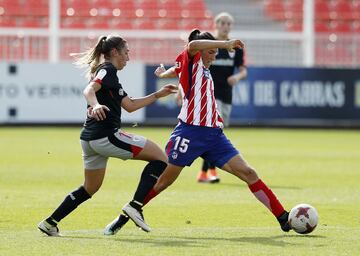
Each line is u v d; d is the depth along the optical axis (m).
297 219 30.67
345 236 30.86
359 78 101.50
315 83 101.00
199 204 40.75
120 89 29.94
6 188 46.34
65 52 105.88
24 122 98.94
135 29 112.19
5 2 112.38
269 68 100.00
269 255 26.78
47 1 113.00
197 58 31.06
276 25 113.88
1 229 32.62
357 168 59.47
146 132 91.25
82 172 54.78
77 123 99.38
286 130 101.38
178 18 113.06
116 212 37.69
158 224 34.38
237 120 99.69
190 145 31.14
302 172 56.50
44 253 26.89
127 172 56.00
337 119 101.75
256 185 31.42
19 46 105.81
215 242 29.34
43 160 62.34
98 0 113.38
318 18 115.00
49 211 37.75
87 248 27.84
